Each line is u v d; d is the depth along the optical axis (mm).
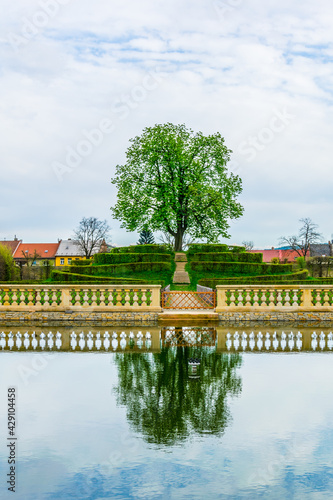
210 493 6328
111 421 8609
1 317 21734
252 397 9828
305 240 82438
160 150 49906
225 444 7680
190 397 9867
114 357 13734
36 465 7078
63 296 21938
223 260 47188
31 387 10648
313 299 25859
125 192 50906
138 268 43875
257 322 21359
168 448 7578
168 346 15578
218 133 50469
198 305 28938
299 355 14039
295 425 8383
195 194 47594
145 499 6180
